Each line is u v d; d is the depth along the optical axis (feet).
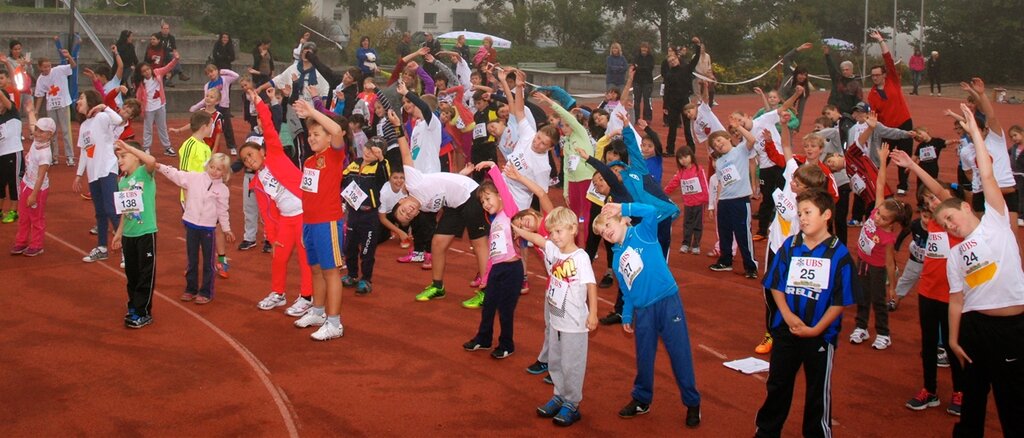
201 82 91.09
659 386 24.73
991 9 159.22
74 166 56.13
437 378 24.91
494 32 157.38
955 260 20.18
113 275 34.65
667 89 65.21
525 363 26.20
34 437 20.80
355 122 42.60
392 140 35.91
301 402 23.09
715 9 150.20
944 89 142.51
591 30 145.07
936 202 23.66
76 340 27.40
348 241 32.94
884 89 48.24
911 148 48.57
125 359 25.88
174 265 36.24
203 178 30.81
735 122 34.94
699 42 64.64
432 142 38.37
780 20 167.12
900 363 26.53
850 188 38.60
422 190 30.76
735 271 36.65
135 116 37.93
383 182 32.86
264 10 110.63
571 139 37.37
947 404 23.72
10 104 41.01
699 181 38.88
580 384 21.83
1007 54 158.40
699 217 39.40
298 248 30.07
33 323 28.86
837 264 19.71
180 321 29.40
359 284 32.58
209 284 31.32
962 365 20.47
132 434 21.09
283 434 21.24
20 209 36.73
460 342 27.86
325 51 116.67
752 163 36.17
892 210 26.50
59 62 85.25
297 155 44.39
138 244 28.35
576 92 117.39
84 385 23.93
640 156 26.55
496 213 26.25
